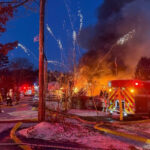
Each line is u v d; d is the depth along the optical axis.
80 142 5.48
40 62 8.98
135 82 10.20
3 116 10.98
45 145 5.20
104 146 5.10
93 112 12.20
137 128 7.51
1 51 6.71
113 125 8.07
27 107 17.27
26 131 6.69
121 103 9.73
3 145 5.24
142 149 4.91
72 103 14.34
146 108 10.16
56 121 8.07
